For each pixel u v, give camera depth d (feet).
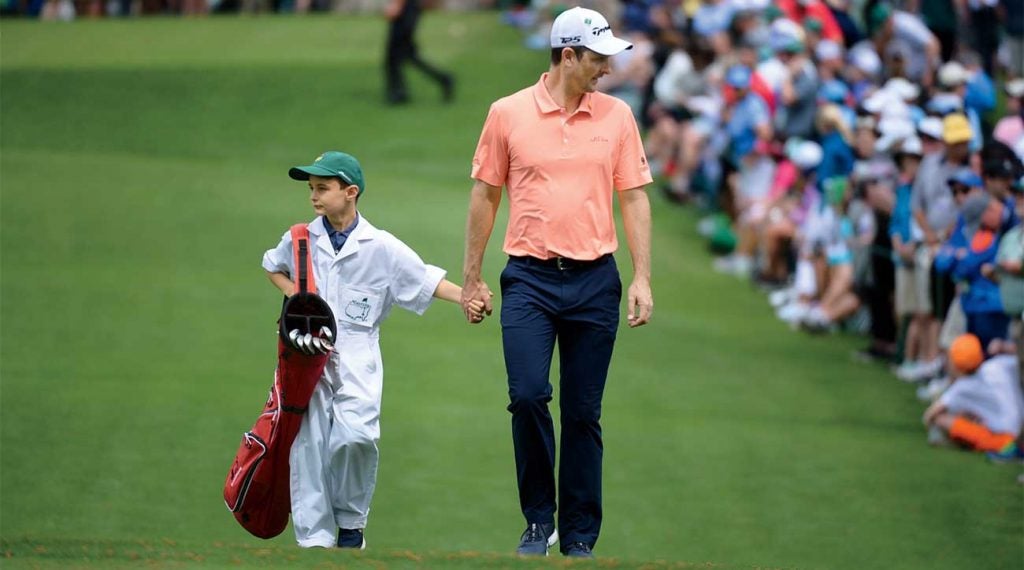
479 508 123.65
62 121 301.02
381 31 392.27
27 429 139.13
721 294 204.23
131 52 362.33
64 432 138.92
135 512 119.75
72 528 115.03
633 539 115.44
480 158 78.59
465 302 79.77
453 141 289.94
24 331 172.86
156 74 334.85
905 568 108.78
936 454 138.31
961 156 151.23
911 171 158.81
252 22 413.59
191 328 176.86
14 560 69.56
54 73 335.26
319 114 307.37
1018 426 136.87
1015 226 133.49
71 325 176.14
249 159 278.67
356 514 80.94
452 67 341.41
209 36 387.34
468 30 390.01
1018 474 132.16
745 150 210.18
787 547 113.19
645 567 71.15
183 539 113.70
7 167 262.47
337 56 355.77
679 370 168.55
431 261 206.80
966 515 120.98
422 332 183.52
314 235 80.89
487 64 344.08
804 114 203.00
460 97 316.81
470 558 71.51
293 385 77.71
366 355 80.89
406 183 261.03
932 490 127.34
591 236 77.56
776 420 150.30
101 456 132.87
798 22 216.74
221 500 124.26
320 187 79.87
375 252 80.43
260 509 81.30
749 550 112.88
